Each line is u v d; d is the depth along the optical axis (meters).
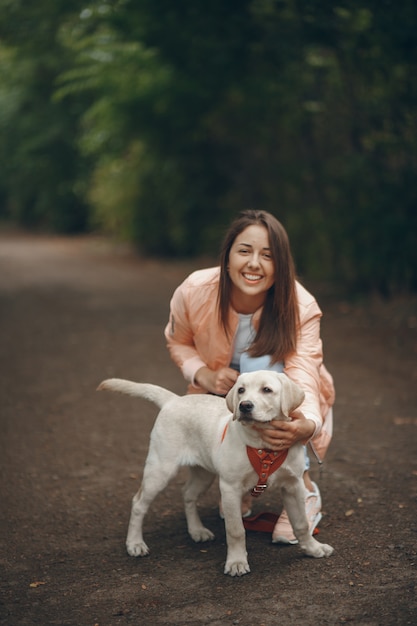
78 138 29.52
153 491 3.54
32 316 11.45
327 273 13.35
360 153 10.96
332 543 3.59
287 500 3.39
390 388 6.62
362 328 9.47
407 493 4.18
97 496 4.35
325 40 9.95
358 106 11.02
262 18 10.38
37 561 3.53
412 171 10.38
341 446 5.11
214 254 18.56
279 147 14.52
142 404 6.46
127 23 11.62
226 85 12.28
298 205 14.30
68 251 23.73
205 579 3.27
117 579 3.31
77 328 10.32
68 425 5.83
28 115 30.17
